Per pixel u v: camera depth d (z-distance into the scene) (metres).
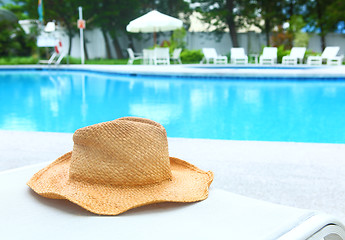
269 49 16.44
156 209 1.06
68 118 6.16
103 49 25.86
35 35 21.47
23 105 7.41
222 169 2.79
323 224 1.00
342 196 2.31
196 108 6.63
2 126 5.59
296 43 19.53
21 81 11.88
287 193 2.36
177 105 6.97
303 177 2.62
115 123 1.15
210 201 1.12
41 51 21.78
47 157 3.12
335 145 3.41
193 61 20.30
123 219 0.99
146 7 26.09
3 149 3.36
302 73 9.84
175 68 13.08
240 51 17.02
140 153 1.13
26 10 25.08
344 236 1.07
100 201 1.05
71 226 0.95
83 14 24.56
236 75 10.41
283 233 0.93
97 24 24.70
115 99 7.93
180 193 1.12
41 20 19.73
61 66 16.62
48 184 1.19
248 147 3.36
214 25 24.28
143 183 1.14
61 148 3.39
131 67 14.24
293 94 7.96
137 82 10.79
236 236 0.90
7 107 7.20
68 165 1.40
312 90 8.45
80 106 7.21
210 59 20.22
